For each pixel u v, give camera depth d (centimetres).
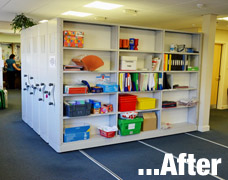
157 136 470
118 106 430
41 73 433
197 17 562
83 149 392
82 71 379
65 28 388
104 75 430
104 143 410
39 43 436
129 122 425
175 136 483
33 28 464
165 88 478
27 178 293
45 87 417
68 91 371
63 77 393
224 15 523
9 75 1090
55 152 377
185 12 509
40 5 473
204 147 421
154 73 458
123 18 609
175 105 496
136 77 437
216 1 410
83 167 327
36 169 318
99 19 629
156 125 481
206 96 520
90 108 391
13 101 794
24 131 483
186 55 500
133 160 355
